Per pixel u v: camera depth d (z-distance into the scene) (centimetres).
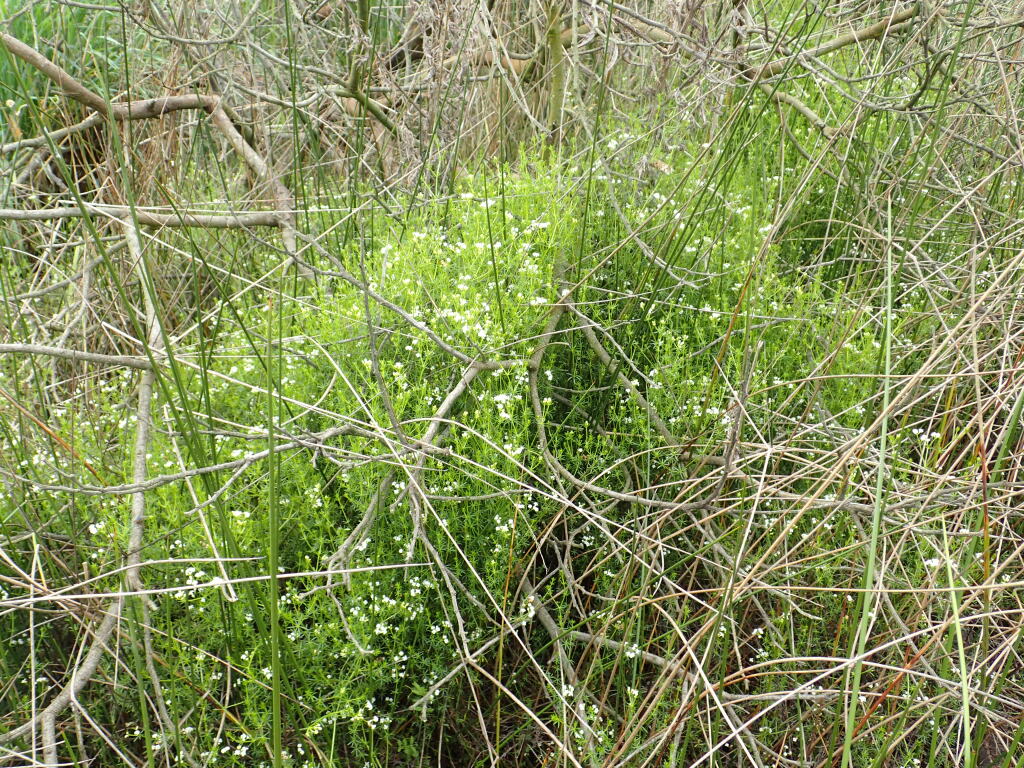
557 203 358
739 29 397
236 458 282
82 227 415
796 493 311
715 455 311
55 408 345
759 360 340
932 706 264
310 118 444
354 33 417
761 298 359
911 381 248
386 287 333
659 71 403
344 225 410
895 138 442
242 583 257
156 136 471
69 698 230
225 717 261
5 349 266
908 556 297
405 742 271
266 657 256
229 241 472
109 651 250
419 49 518
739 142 430
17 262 445
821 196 454
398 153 462
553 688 249
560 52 448
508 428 297
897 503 265
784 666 278
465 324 303
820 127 420
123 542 270
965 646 288
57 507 301
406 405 299
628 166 417
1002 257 395
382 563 277
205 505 238
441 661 274
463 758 285
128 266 409
